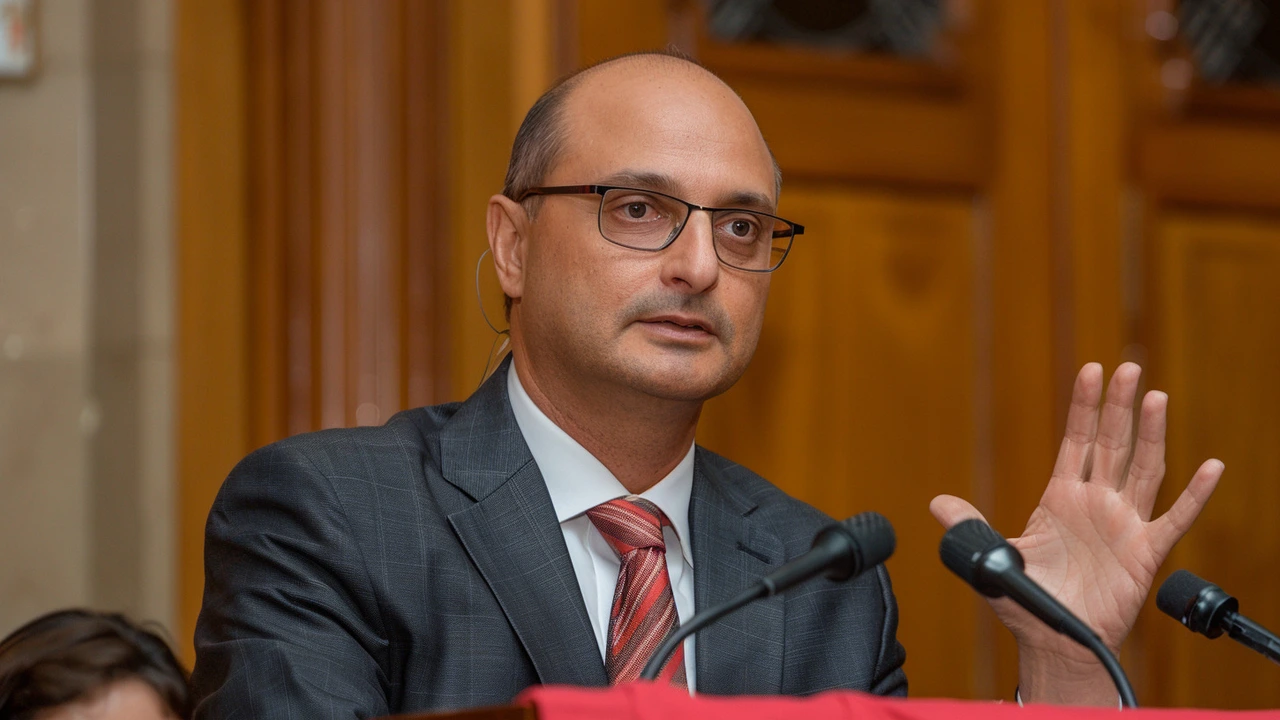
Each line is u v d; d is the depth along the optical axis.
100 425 5.43
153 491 5.38
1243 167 6.87
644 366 3.13
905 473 6.21
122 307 5.46
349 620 2.97
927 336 6.34
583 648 3.09
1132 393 3.22
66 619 3.63
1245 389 6.73
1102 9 6.77
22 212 5.49
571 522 3.30
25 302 5.46
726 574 3.39
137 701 3.44
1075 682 3.13
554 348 3.25
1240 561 6.60
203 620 3.13
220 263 5.43
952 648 6.12
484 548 3.16
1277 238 6.88
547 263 3.26
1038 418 6.45
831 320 6.21
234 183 5.46
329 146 5.50
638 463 3.34
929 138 6.48
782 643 3.33
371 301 5.47
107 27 5.54
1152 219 6.73
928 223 6.43
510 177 3.47
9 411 5.43
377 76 5.54
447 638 3.04
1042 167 6.62
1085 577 3.18
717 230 3.25
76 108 5.53
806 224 6.25
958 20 6.61
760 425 6.04
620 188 3.18
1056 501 3.25
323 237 5.47
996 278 6.48
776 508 3.69
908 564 6.15
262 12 5.50
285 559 3.03
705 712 1.88
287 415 5.41
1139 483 3.19
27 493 5.40
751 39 6.30
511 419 3.39
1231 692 6.46
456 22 5.65
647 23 6.05
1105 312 6.60
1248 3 6.95
